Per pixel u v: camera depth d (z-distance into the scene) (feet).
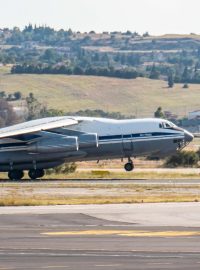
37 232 320.50
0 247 280.31
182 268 242.78
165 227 337.93
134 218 366.84
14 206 419.95
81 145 650.02
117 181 613.52
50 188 542.57
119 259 257.34
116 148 655.35
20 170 654.94
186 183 588.91
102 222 352.90
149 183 588.91
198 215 378.12
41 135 647.56
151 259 257.75
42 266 244.42
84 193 501.15
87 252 270.46
